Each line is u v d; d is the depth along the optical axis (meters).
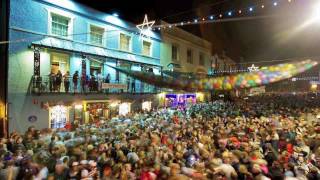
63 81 16.05
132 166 7.20
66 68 17.08
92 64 18.83
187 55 30.69
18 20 14.17
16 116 13.86
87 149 8.20
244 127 12.08
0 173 6.72
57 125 15.71
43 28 15.54
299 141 9.87
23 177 6.63
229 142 9.34
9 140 9.68
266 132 10.89
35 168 6.79
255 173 6.55
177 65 28.22
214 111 18.66
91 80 17.61
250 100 30.92
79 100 17.00
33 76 14.62
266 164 7.17
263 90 25.33
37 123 14.70
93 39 19.23
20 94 14.09
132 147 8.47
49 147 8.68
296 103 26.86
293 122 13.40
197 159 7.58
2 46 13.87
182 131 10.90
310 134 10.95
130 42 22.38
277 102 28.34
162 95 25.05
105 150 8.24
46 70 15.62
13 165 7.01
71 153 7.96
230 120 14.05
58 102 15.68
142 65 23.00
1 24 14.00
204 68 33.88
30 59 14.66
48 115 15.26
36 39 15.05
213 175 6.39
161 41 26.08
